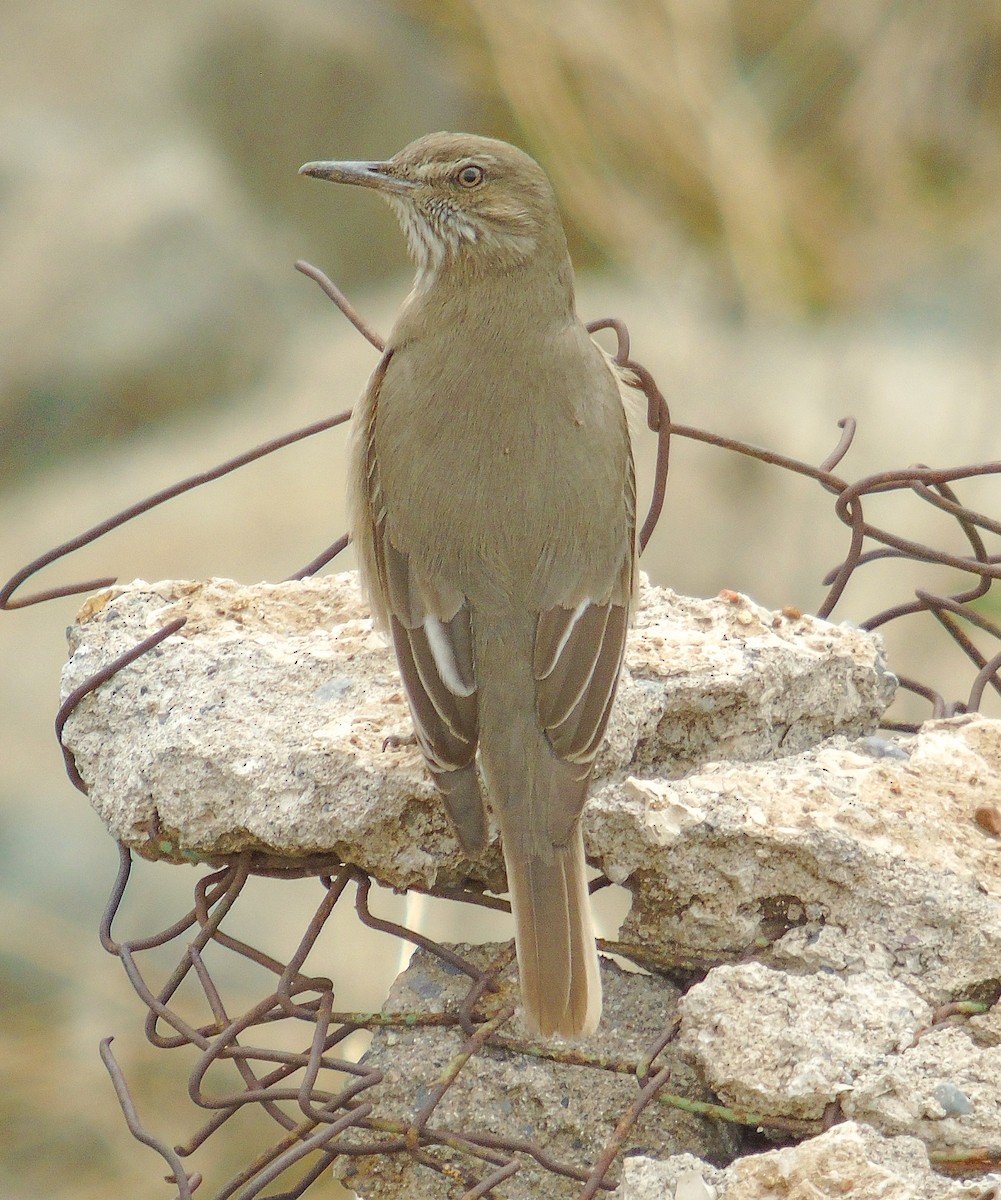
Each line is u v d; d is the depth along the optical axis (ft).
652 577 69.82
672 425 32.01
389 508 28.91
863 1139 22.77
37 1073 51.83
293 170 94.27
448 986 26.63
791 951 25.99
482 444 28.71
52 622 72.69
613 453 29.19
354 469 30.09
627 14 84.48
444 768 25.90
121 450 84.64
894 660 63.52
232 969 53.98
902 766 28.43
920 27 82.74
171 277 88.02
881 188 82.33
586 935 25.17
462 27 91.25
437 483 28.50
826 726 30.40
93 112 94.22
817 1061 23.88
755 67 85.20
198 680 28.53
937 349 78.43
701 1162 22.85
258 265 90.02
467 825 25.39
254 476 80.07
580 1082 25.62
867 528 32.65
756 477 72.74
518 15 85.46
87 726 28.55
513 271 30.04
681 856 26.37
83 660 29.32
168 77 95.30
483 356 29.43
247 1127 50.11
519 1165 24.34
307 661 28.91
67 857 59.00
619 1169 25.11
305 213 93.35
